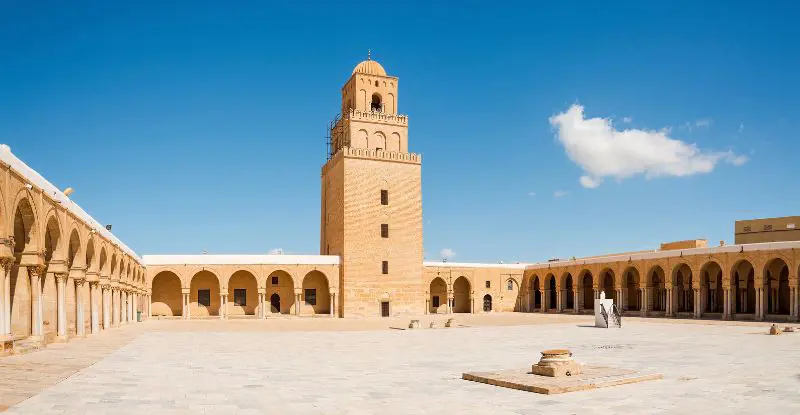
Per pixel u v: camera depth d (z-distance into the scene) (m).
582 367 18.06
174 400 13.55
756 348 26.17
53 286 28.38
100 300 40.31
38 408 12.38
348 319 61.22
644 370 17.67
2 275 21.53
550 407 12.76
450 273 75.12
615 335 35.09
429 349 27.16
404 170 69.06
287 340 32.78
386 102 71.00
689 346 27.39
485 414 12.11
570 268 72.12
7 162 21.17
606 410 12.41
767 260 50.41
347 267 65.25
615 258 65.56
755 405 12.88
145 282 61.94
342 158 66.81
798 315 48.12
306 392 14.81
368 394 14.54
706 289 62.00
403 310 67.25
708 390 14.79
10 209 21.58
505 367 19.92
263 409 12.60
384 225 67.50
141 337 34.22
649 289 61.88
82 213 32.41
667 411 12.28
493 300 78.19
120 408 12.52
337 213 68.12
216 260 63.09
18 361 20.55
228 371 19.00
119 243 44.84
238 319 61.09
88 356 22.97
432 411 12.44
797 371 18.38
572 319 57.16
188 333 38.25
